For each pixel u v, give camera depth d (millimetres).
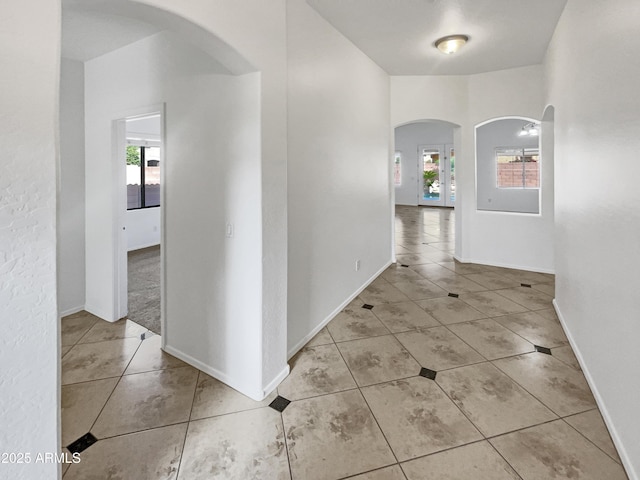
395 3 2834
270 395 2139
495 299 3787
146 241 7016
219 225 2221
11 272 964
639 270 1506
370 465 1610
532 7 2936
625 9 1648
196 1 1536
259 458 1653
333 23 3102
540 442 1733
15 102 941
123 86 2877
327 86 3051
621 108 1701
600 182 2014
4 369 969
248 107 1992
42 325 1026
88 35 2639
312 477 1548
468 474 1553
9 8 923
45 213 1015
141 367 2477
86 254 3490
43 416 1043
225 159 2141
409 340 2848
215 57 1841
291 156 2508
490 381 2260
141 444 1741
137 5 1376
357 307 3592
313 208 2875
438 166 13820
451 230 8695
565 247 2961
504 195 11562
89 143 3314
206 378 2340
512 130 11219
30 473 1027
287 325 2512
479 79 4895
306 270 2795
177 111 2430
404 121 4980
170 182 2514
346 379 2303
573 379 2271
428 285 4305
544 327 3064
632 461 1522
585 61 2287
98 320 3314
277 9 2066
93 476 1548
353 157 3684
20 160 959
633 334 1551
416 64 4395
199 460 1642
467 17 3107
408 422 1889
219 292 2270
